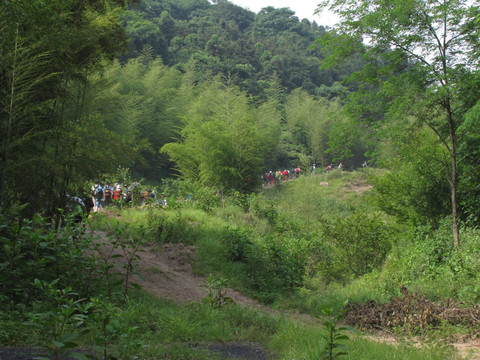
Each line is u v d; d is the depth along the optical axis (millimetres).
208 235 12734
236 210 19016
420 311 7422
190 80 65312
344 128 13656
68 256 6125
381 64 13312
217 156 30625
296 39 116438
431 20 11820
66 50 7934
